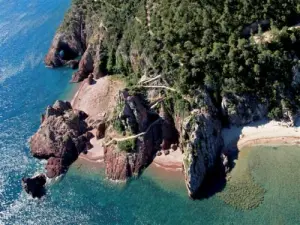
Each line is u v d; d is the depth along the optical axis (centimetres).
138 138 12038
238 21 12206
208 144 11144
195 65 11831
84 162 12519
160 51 12575
